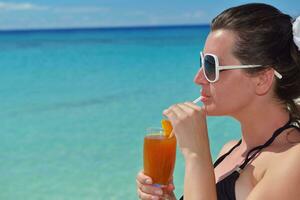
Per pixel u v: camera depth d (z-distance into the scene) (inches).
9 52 1856.5
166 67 1189.1
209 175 88.6
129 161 395.9
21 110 690.8
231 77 89.8
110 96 788.6
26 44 2267.5
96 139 485.1
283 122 90.6
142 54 1621.6
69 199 310.8
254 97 90.2
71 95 822.5
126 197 310.0
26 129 555.2
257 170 87.4
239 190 88.6
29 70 1256.2
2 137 515.2
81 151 436.5
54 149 450.0
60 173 370.0
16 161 411.2
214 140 414.6
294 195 79.9
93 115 630.5
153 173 103.2
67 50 1909.4
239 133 433.4
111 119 595.8
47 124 582.6
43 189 333.4
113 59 1478.8
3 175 370.9
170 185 105.4
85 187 333.4
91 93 835.4
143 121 575.5
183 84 877.8
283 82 89.4
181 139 91.9
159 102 708.7
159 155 101.7
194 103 95.1
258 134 92.7
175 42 2251.5
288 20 91.0
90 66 1305.4
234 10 92.4
